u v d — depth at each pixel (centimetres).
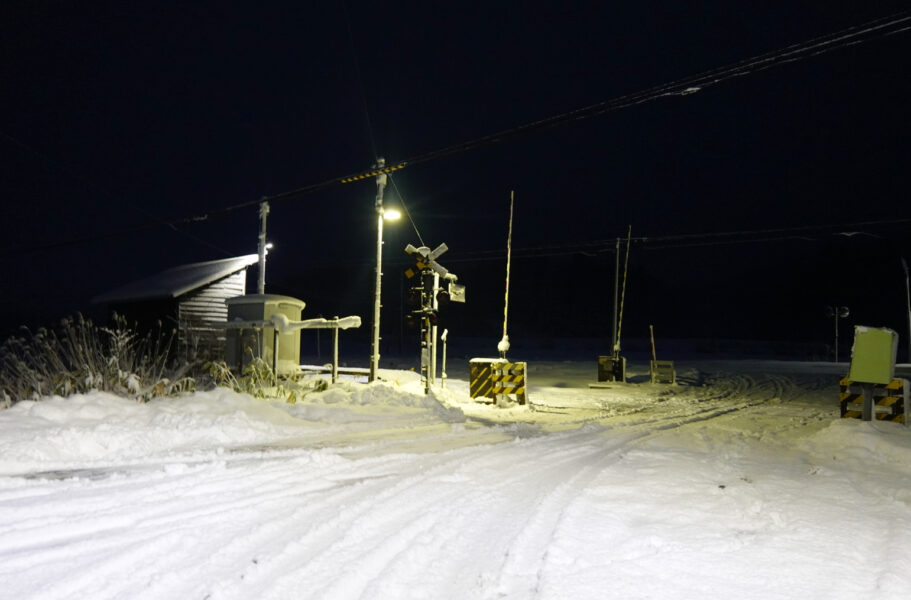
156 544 504
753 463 934
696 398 2175
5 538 509
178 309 2495
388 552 511
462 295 1902
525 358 4916
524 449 1026
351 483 741
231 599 414
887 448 1027
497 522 598
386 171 1827
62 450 847
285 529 559
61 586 423
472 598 428
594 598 419
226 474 757
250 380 1597
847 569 473
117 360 1291
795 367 3941
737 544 529
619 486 743
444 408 1538
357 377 2245
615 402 1992
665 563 484
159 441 957
